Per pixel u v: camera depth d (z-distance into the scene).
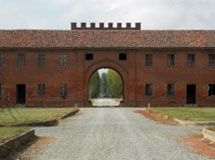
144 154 12.05
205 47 40.72
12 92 40.50
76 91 40.69
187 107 39.69
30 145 13.89
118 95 94.44
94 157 11.52
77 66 40.75
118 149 12.99
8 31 42.53
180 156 11.73
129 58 40.94
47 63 40.66
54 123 22.58
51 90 40.62
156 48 40.66
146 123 22.88
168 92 41.16
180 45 40.84
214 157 11.59
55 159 11.25
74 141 14.91
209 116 25.45
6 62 40.50
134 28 56.28
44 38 41.50
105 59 40.97
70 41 41.25
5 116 25.55
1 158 11.02
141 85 40.94
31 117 24.78
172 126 21.05
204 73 41.09
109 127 20.44
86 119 25.83
